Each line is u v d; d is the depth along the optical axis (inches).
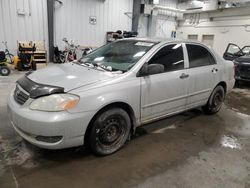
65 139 84.8
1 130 119.0
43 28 361.7
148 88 107.4
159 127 137.0
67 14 382.9
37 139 85.6
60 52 373.7
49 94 85.0
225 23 496.1
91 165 93.4
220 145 118.3
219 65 153.3
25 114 83.7
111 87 94.4
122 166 94.1
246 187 85.5
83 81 92.5
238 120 157.8
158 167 95.0
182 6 564.7
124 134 104.7
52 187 79.4
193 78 131.9
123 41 134.2
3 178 82.0
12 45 338.3
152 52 112.7
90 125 92.5
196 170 94.3
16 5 328.8
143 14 492.7
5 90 199.9
